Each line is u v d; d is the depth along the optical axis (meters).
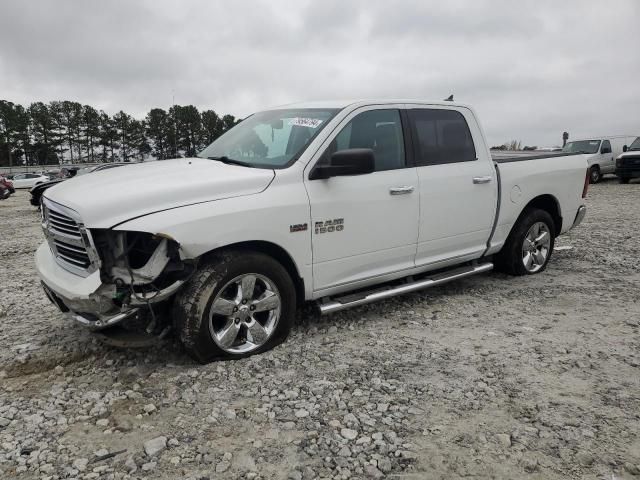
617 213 12.03
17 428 3.02
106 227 3.31
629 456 2.68
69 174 27.06
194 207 3.53
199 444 2.83
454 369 3.69
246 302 3.81
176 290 3.52
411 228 4.70
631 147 21.88
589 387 3.41
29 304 5.47
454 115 5.20
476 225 5.28
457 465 2.63
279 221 3.85
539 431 2.91
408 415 3.09
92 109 98.56
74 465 2.66
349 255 4.34
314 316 4.79
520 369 3.68
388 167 4.59
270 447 2.80
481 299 5.30
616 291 5.52
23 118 94.12
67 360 3.96
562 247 7.48
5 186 29.00
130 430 2.99
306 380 3.53
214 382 3.51
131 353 4.04
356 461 2.67
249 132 4.84
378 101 4.64
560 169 6.17
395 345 4.14
